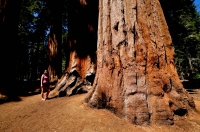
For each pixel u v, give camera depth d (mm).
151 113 4930
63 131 4586
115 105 5262
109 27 6055
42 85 8031
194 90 12836
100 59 6047
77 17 9414
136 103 4980
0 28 9633
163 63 5680
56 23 16016
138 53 5473
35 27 21578
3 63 9508
